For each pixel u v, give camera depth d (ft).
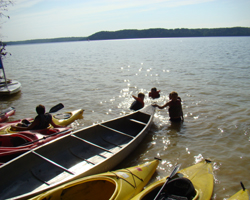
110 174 14.52
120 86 47.19
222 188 15.33
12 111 31.24
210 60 89.92
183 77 54.80
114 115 30.63
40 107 21.85
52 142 18.10
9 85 45.70
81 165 18.26
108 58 119.03
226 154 19.76
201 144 21.75
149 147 21.50
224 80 49.70
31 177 15.79
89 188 14.08
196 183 14.90
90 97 39.22
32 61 119.44
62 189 12.95
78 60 113.09
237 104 32.99
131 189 14.07
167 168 17.99
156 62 89.56
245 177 16.55
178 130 25.12
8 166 14.82
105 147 21.57
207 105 32.96
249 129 24.62
